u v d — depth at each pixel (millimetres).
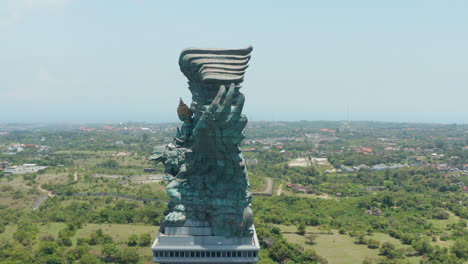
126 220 194000
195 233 102312
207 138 95312
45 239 161000
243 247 101688
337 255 154125
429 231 182250
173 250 100938
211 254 102062
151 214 197625
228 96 90312
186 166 103188
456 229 184375
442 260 143750
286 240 164375
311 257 147125
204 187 102312
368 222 199500
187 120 111500
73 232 170875
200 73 101188
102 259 147375
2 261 139750
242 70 102500
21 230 168375
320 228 186500
